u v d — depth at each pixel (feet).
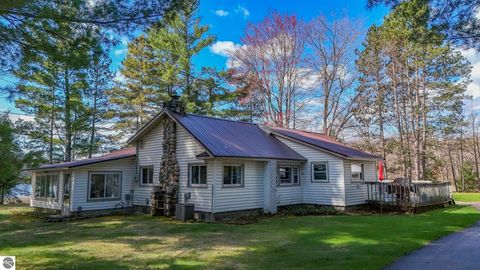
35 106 78.23
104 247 27.99
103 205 53.16
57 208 53.31
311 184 56.75
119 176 55.83
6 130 19.12
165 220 45.32
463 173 120.78
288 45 94.12
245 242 29.12
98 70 87.86
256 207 49.93
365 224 38.01
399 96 98.89
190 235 33.40
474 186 119.14
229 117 95.20
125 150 66.74
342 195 53.06
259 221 42.98
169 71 86.22
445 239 28.60
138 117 99.96
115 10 21.06
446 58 91.30
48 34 21.45
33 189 60.23
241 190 48.03
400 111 98.68
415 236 29.76
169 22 23.76
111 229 37.93
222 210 45.29
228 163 46.75
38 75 24.56
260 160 49.55
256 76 95.45
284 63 94.89
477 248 25.08
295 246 26.71
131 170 57.36
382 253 23.56
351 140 103.19
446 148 118.93
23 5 18.45
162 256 24.45
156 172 53.72
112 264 22.30
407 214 49.08
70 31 21.57
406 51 89.10
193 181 47.96
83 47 22.33
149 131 55.83
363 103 95.91
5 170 18.94
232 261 22.52
